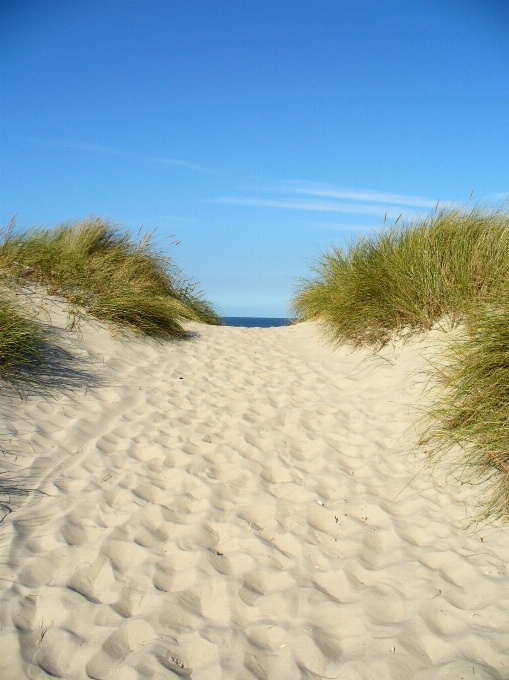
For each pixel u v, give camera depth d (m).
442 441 4.32
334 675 2.37
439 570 3.00
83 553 3.17
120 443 4.68
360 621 2.67
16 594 2.80
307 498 3.87
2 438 4.32
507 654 2.37
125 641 2.58
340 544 3.32
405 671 2.35
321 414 5.55
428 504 3.67
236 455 4.55
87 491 3.84
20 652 2.45
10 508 3.55
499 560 3.00
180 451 4.57
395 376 6.02
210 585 2.95
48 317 6.90
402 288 6.86
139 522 3.49
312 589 2.91
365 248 8.50
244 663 2.43
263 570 3.08
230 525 3.52
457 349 4.91
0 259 7.83
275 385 6.54
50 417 4.88
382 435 4.85
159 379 6.38
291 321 11.05
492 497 3.51
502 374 4.02
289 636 2.59
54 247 8.48
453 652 2.42
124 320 7.65
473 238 6.88
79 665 2.42
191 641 2.57
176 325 8.37
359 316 7.42
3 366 5.30
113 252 9.06
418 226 7.68
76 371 5.96
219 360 7.49
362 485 4.01
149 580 2.99
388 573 3.01
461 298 6.02
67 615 2.70
